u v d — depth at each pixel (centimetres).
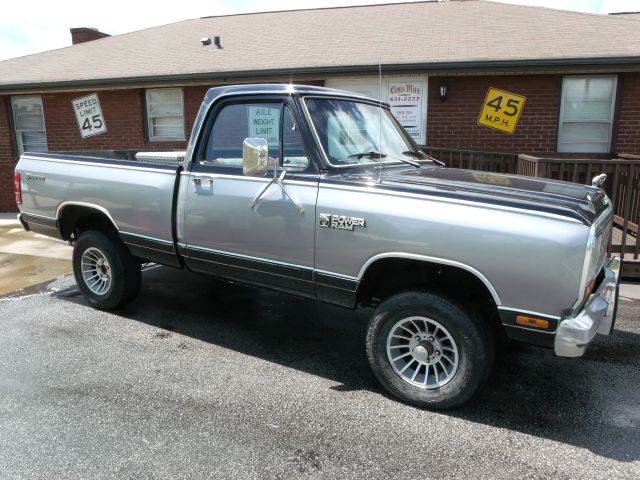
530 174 665
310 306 530
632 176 581
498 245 286
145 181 430
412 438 297
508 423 314
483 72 852
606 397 346
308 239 347
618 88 855
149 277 627
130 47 1250
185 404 332
